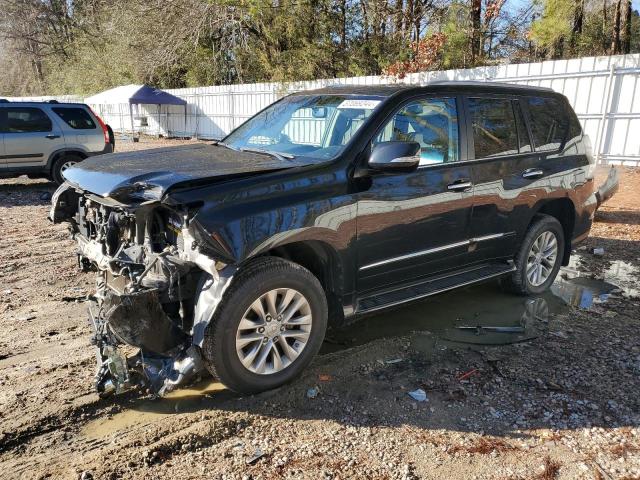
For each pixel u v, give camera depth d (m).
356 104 4.25
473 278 4.72
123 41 30.05
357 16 22.97
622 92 12.07
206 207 3.20
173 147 4.82
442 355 4.16
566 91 12.99
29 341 4.26
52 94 41.69
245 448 3.04
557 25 14.62
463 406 3.48
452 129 4.48
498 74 14.29
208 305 3.24
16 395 3.47
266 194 3.41
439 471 2.88
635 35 21.73
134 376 3.47
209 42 27.22
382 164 3.68
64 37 41.81
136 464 2.88
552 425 3.29
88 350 4.12
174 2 26.00
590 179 5.73
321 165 3.69
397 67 17.67
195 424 3.22
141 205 3.31
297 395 3.55
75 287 5.52
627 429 3.27
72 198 4.54
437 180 4.25
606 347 4.32
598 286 5.79
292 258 3.88
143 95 23.95
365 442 3.11
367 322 4.77
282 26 23.17
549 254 5.47
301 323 3.62
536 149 5.16
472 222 4.57
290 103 4.91
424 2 20.70
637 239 7.53
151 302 3.16
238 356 3.36
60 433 3.13
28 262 6.34
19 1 42.56
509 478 2.84
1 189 12.17
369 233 3.87
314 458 2.96
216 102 24.14
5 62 49.91
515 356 4.16
